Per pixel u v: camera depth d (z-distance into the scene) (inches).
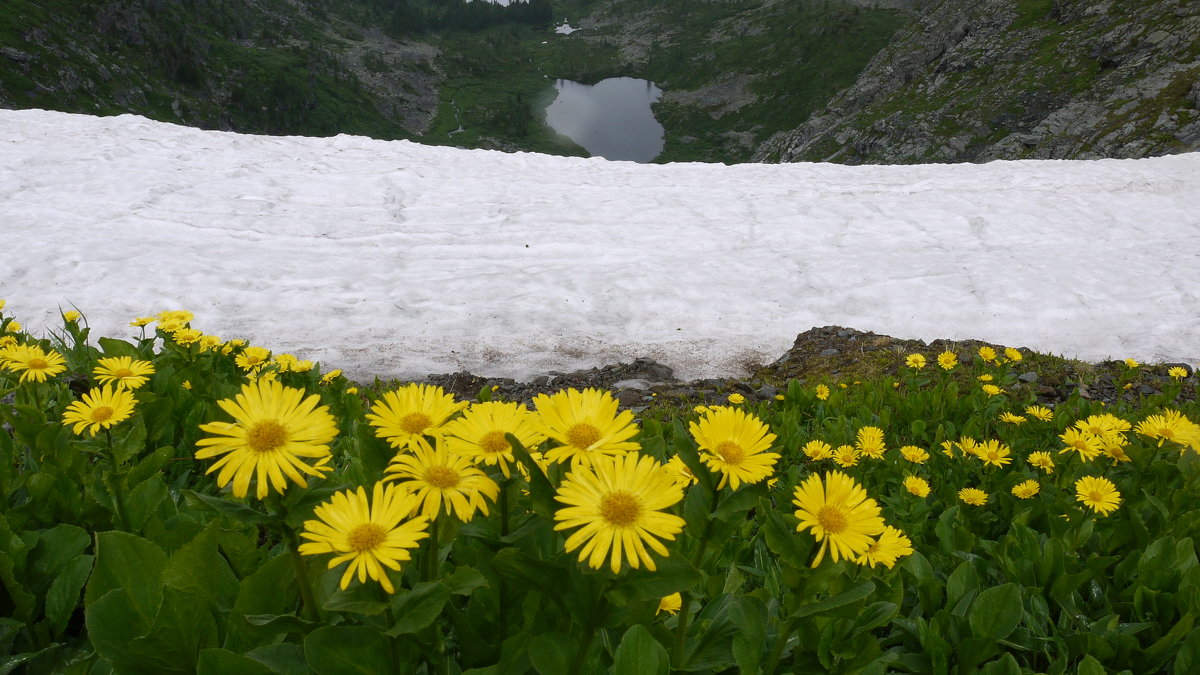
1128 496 129.5
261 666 57.0
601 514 43.0
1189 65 3437.5
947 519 131.2
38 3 5989.2
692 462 55.3
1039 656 100.5
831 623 73.2
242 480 45.8
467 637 60.0
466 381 370.9
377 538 44.2
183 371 168.9
